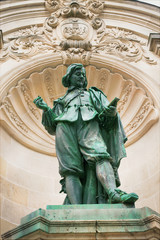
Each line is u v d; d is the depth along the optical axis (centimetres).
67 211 409
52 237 377
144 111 990
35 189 883
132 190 875
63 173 503
